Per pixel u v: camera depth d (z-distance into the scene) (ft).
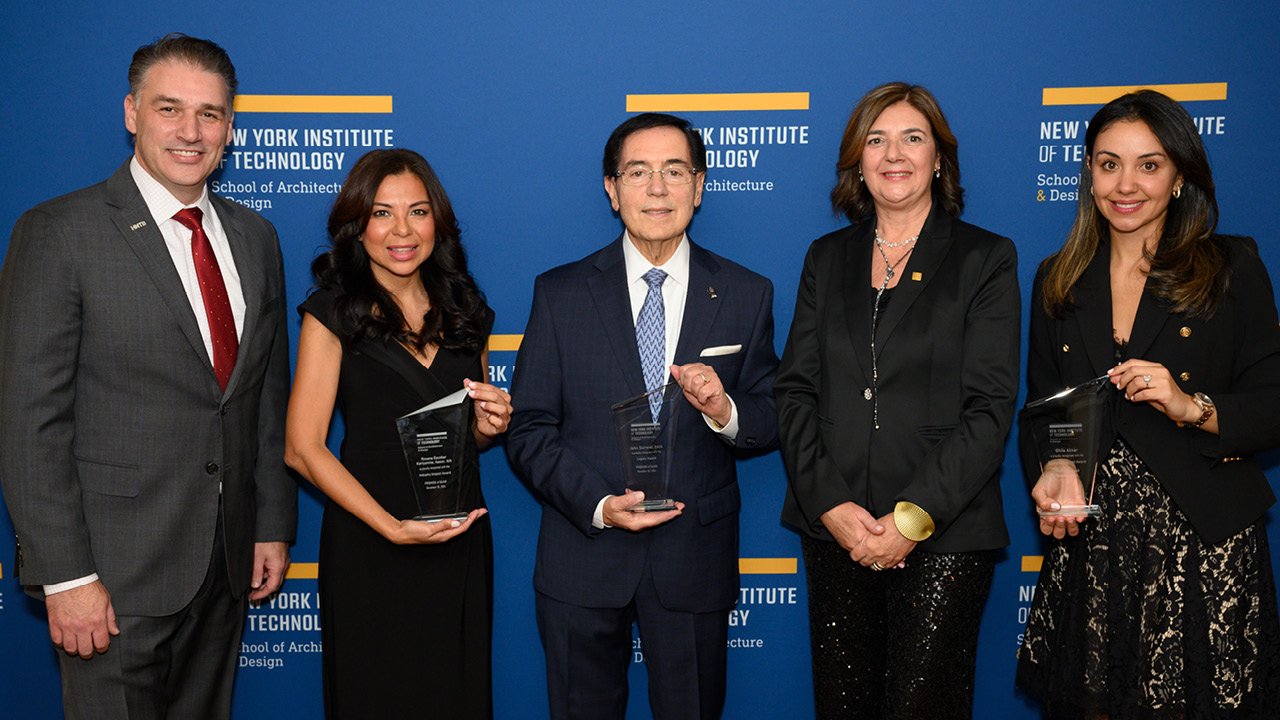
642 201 5.72
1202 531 5.22
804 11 6.95
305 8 6.88
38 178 6.92
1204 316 5.30
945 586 5.46
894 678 5.62
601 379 5.89
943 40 6.96
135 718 5.51
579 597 5.88
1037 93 7.00
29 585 5.21
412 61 6.96
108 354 5.24
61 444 5.13
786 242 7.23
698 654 5.95
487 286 7.22
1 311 5.14
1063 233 7.17
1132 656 5.40
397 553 5.76
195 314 5.46
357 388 5.74
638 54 6.98
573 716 5.99
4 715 7.37
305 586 7.50
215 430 5.58
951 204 5.82
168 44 5.34
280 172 7.05
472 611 5.95
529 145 7.07
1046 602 5.89
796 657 7.64
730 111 7.05
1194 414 5.14
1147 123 5.29
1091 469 5.20
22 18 6.77
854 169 6.08
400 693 5.77
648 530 5.87
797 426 5.64
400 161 5.80
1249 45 6.93
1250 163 7.05
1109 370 5.27
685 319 5.96
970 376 5.41
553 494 5.78
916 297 5.51
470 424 6.15
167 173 5.32
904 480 5.46
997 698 7.61
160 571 5.45
